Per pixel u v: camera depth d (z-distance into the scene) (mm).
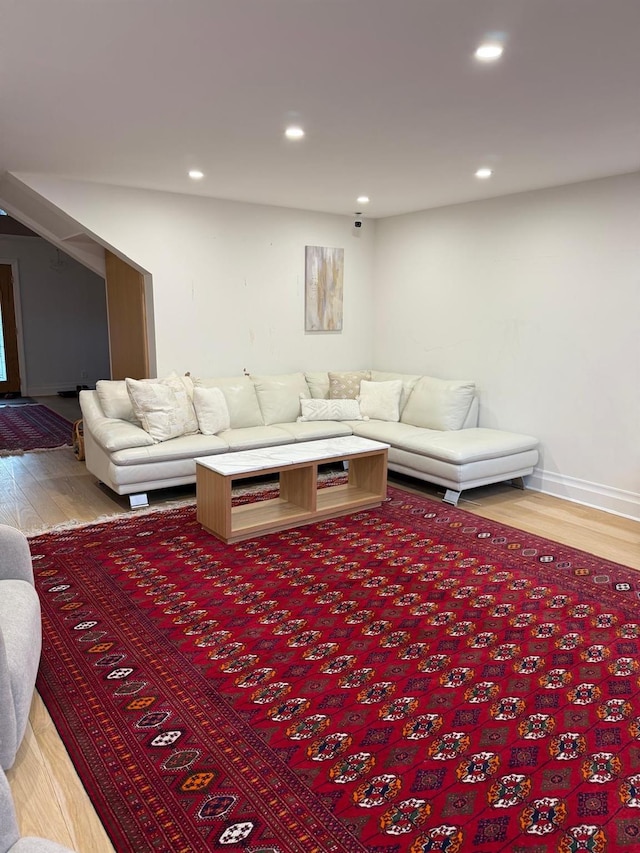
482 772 1862
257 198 5195
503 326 5039
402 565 3402
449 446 4469
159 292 5066
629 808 1721
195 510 4289
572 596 3039
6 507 4348
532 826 1660
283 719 2111
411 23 2023
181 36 2137
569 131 3211
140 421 4473
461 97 2723
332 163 3951
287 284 5777
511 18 1980
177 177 4422
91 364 10703
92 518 4105
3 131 3299
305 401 5559
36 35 2135
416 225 5801
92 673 2365
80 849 1584
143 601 2953
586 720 2109
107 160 3939
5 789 1210
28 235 9766
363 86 2604
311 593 3062
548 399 4746
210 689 2277
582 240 4383
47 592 3025
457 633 2691
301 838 1620
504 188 4637
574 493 4625
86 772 1854
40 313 10086
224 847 1592
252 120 3086
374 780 1830
